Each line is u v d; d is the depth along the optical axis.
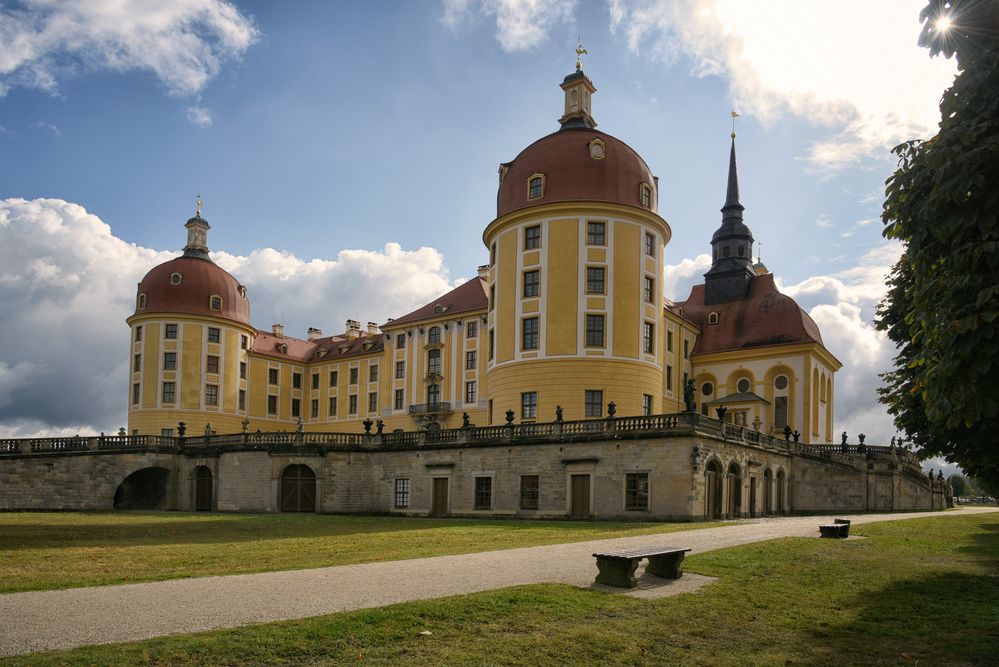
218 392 86.69
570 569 16.33
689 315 76.38
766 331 70.44
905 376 25.66
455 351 75.88
